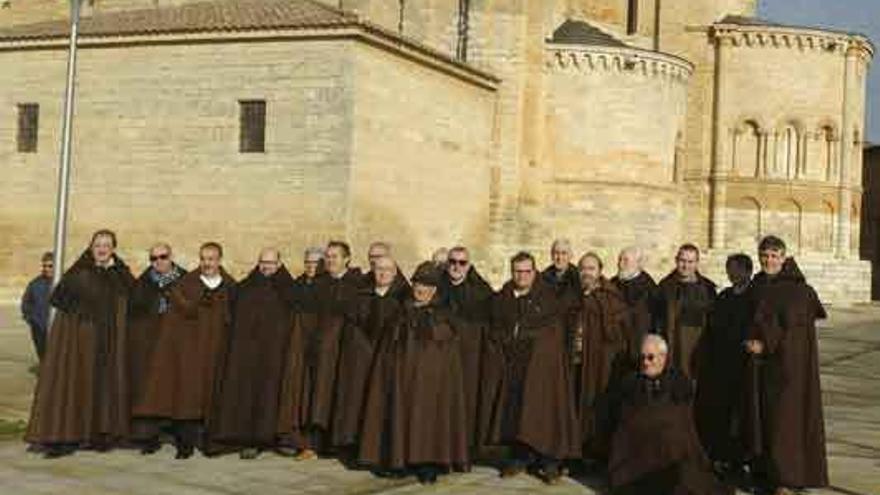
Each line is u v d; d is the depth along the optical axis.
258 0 38.06
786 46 50.16
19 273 34.66
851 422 19.11
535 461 14.26
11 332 28.53
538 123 41.34
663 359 12.68
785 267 13.44
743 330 13.55
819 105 50.25
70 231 33.59
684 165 50.56
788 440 12.88
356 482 13.48
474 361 14.21
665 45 51.12
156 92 32.56
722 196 50.19
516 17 40.22
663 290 14.27
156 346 14.64
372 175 31.41
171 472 13.66
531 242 41.03
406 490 13.11
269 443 14.78
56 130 34.22
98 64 33.41
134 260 32.72
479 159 38.78
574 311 14.04
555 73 41.78
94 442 14.73
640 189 41.97
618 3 51.78
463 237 37.59
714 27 50.50
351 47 30.41
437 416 13.52
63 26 35.44
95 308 14.51
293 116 30.89
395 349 13.75
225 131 31.67
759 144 50.41
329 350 14.62
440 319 13.77
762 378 13.20
